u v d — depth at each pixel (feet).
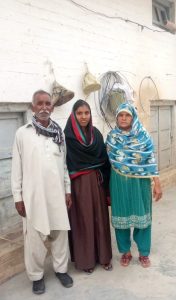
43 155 9.23
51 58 13.28
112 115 16.48
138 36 18.52
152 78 20.11
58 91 13.12
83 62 14.84
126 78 17.72
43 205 9.23
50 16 13.08
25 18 12.10
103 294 9.82
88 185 10.46
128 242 11.41
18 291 10.13
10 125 12.37
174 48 22.38
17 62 11.96
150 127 21.31
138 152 10.30
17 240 11.78
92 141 10.39
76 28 14.33
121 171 10.53
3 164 12.24
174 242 13.35
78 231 10.75
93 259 10.83
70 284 10.20
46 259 12.08
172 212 17.04
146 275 10.81
